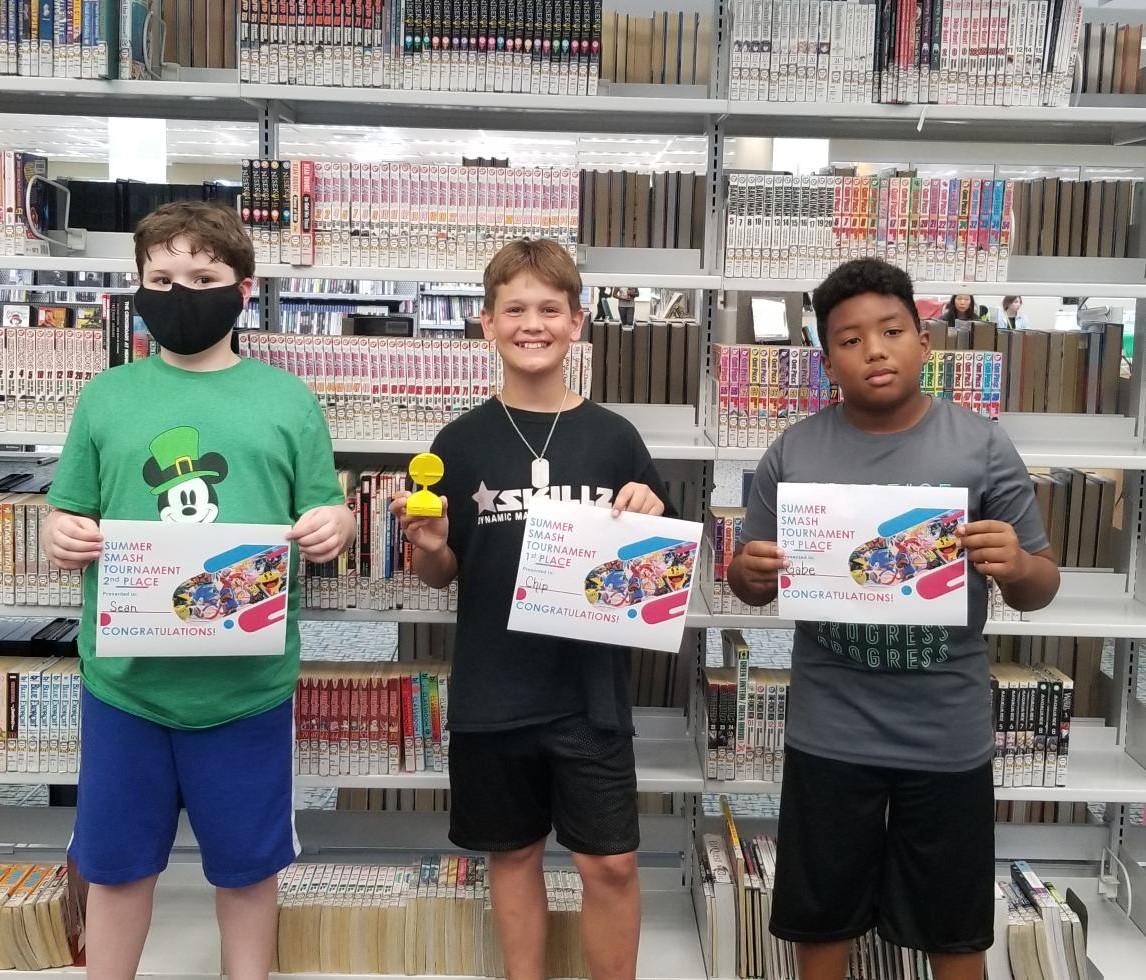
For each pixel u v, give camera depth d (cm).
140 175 820
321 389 219
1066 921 212
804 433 181
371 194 217
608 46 251
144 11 224
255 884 184
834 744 175
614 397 263
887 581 168
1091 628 226
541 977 193
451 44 214
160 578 168
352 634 496
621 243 257
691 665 258
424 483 168
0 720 221
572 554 172
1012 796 229
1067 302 703
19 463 867
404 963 220
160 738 176
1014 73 217
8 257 214
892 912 179
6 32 210
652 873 258
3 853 262
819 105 217
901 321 165
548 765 185
